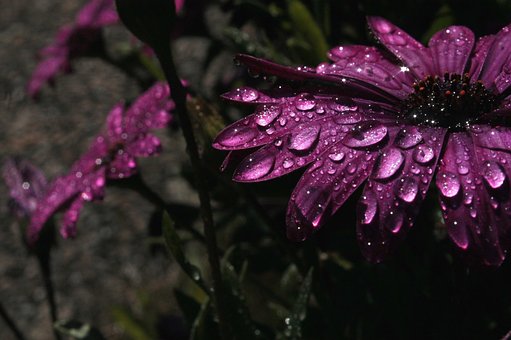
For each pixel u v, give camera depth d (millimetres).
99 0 399
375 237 259
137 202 649
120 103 326
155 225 370
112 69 766
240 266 322
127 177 320
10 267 617
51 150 699
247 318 296
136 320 401
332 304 310
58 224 622
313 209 262
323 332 321
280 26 357
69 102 742
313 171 265
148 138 317
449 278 309
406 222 259
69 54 406
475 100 277
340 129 269
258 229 359
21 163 336
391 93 280
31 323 582
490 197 256
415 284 303
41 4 865
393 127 269
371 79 283
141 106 321
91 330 327
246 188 305
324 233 333
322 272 317
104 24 392
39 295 599
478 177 259
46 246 334
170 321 381
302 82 278
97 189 317
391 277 304
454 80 280
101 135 326
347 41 351
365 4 335
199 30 389
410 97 279
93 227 637
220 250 325
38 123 726
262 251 351
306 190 264
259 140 269
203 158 297
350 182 264
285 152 268
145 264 608
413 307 302
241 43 347
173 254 286
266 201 359
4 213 651
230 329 291
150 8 265
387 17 340
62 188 324
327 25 336
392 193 261
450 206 257
